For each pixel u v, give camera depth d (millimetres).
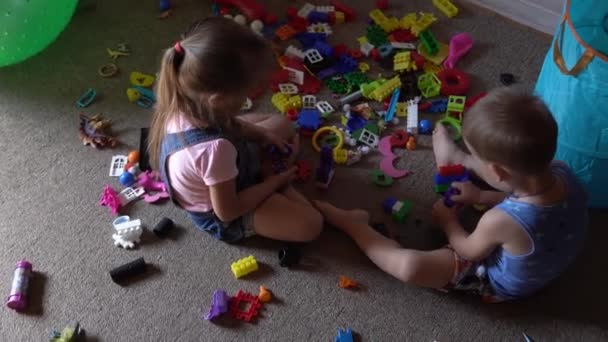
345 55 1655
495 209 1141
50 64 1688
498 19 1767
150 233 1381
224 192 1211
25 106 1601
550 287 1302
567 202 1103
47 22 1537
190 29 1144
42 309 1276
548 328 1251
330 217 1353
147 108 1592
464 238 1256
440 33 1735
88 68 1677
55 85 1645
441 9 1777
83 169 1484
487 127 1048
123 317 1268
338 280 1310
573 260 1330
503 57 1681
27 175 1475
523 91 1085
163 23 1772
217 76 1079
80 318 1266
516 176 1079
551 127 1031
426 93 1584
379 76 1634
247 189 1286
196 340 1238
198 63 1071
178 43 1095
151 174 1454
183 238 1373
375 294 1291
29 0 1459
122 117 1576
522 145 1021
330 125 1546
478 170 1399
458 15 1778
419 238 1370
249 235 1353
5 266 1336
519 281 1182
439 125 1493
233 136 1263
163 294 1297
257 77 1141
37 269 1332
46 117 1579
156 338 1242
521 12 1740
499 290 1234
